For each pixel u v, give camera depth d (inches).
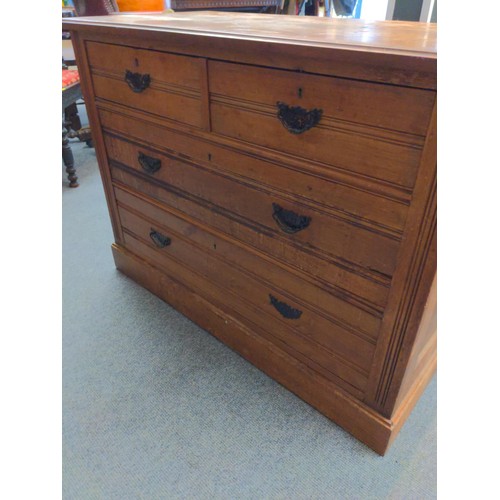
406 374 33.9
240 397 43.8
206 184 40.9
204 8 80.6
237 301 45.8
